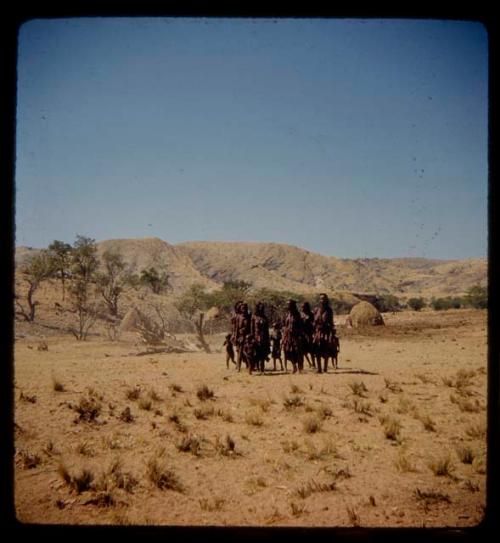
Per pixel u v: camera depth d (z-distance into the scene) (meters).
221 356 28.67
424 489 6.96
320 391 14.24
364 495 6.77
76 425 10.38
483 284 167.62
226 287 74.75
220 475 7.68
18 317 59.34
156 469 7.46
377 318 50.34
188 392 14.56
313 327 18.45
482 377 16.89
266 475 7.66
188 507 6.45
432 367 20.11
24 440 9.27
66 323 61.41
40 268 63.97
